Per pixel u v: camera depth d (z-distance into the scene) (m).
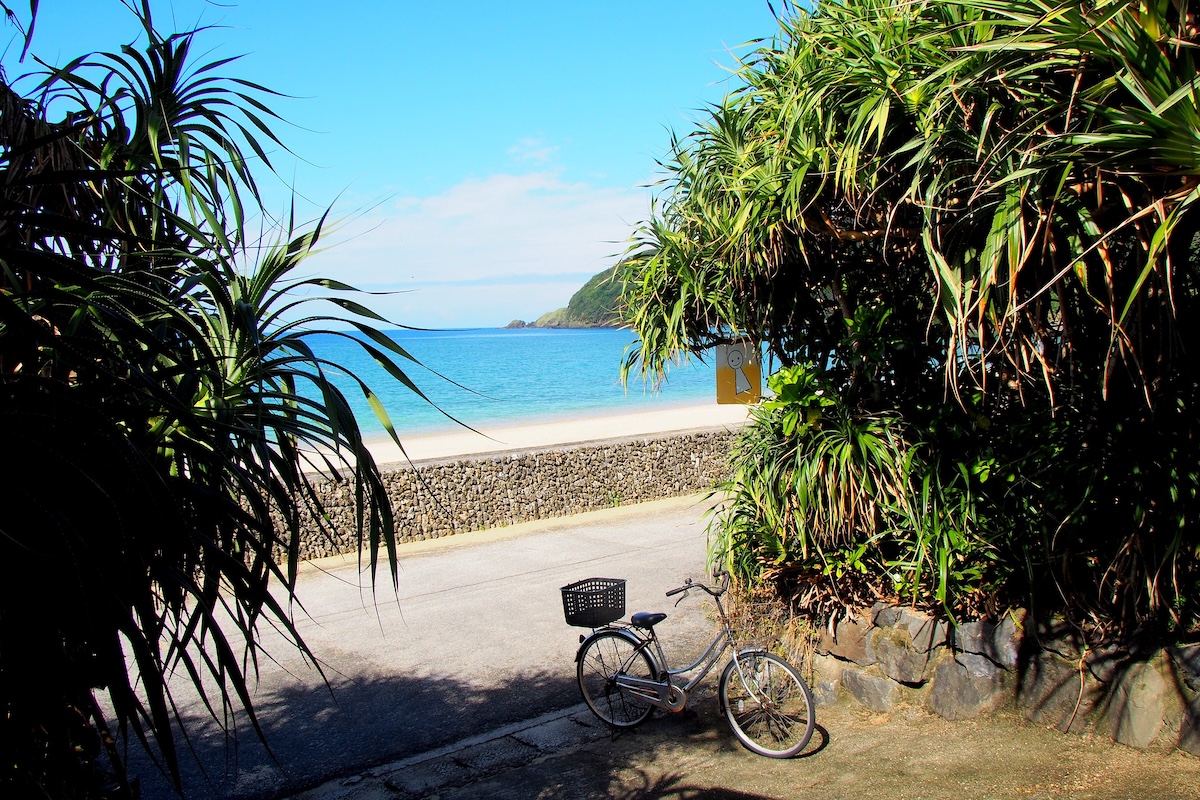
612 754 4.38
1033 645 4.00
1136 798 3.22
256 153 2.68
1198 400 3.50
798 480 4.23
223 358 2.16
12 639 1.80
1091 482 3.62
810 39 3.55
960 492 4.18
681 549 9.07
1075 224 2.62
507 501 10.75
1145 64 2.25
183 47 2.61
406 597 7.69
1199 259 3.25
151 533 1.96
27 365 1.91
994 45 2.48
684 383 43.56
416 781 4.22
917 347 4.51
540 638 6.39
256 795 4.20
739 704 4.59
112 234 1.89
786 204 3.67
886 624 4.49
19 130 2.33
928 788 3.56
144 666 1.84
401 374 2.24
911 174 3.45
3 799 1.98
